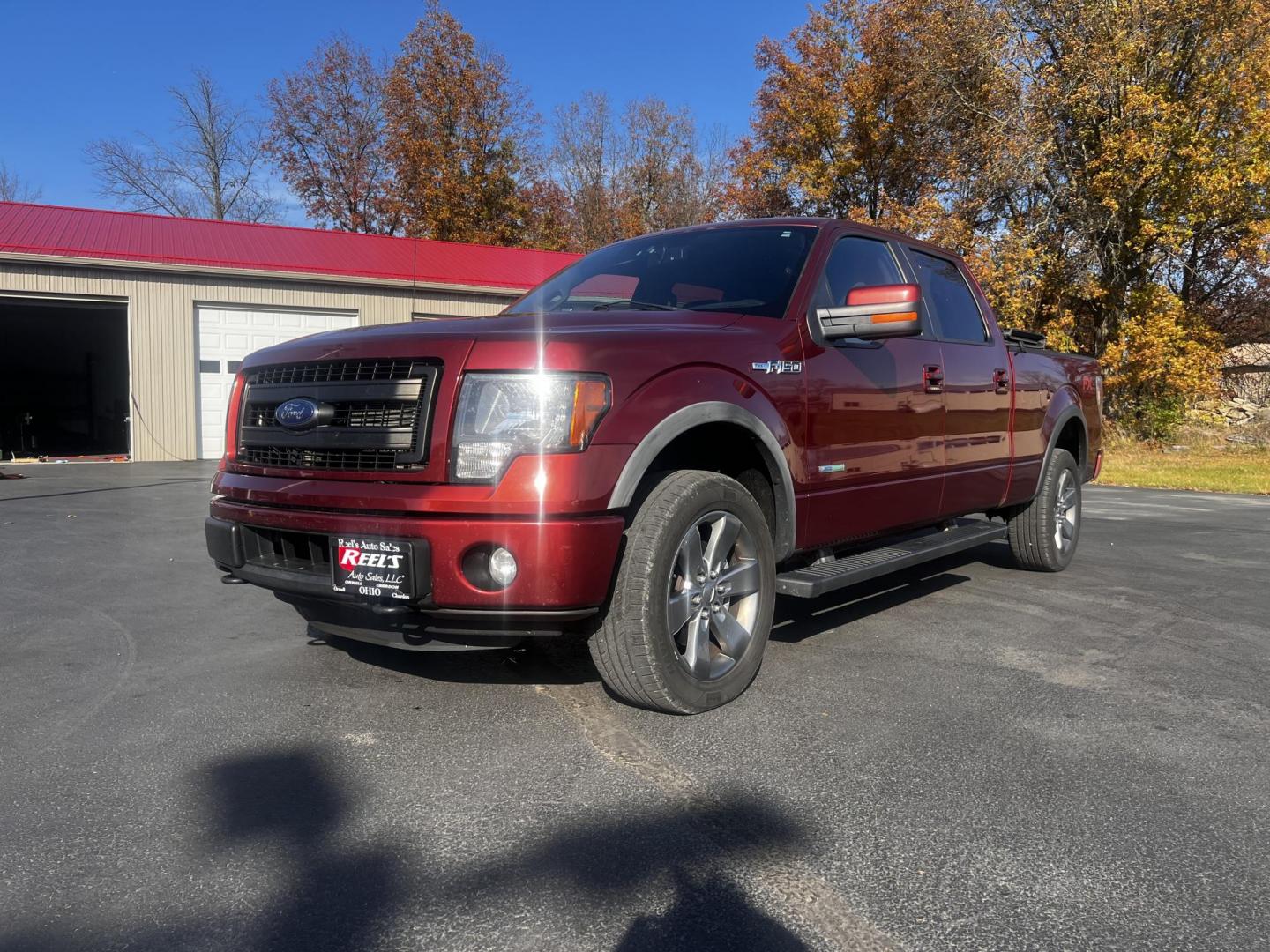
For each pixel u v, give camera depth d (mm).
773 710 3340
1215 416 22391
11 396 26188
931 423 4453
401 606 2838
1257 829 2482
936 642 4324
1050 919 2039
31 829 2410
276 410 3270
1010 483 5316
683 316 3504
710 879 2188
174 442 16938
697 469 3389
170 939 1928
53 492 11000
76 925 1979
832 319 3717
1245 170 18438
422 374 2930
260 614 4762
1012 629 4574
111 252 16453
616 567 3025
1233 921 2039
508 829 2428
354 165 41125
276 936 1939
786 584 3562
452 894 2109
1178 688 3672
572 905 2066
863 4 28359
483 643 3051
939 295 4918
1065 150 20172
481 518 2783
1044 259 20109
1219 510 10023
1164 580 5879
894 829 2455
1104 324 21234
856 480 3955
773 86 30125
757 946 1925
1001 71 19484
